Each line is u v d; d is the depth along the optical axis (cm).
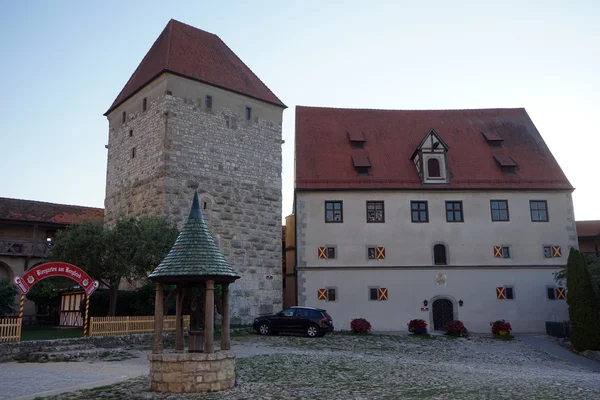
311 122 4022
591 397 1322
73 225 3025
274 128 3628
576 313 2897
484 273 3494
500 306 3456
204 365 1351
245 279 3284
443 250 3525
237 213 3316
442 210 3569
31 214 3850
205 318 1405
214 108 3316
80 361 1917
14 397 1266
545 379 1730
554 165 3791
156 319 1424
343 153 3794
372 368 1800
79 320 3103
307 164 3681
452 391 1377
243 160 3409
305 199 3534
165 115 3086
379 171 3678
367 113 4175
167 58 3195
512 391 1398
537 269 3512
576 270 2966
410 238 3516
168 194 3014
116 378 1533
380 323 3391
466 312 3438
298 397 1272
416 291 3450
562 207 3612
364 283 3441
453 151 3859
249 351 2241
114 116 3606
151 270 2667
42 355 1980
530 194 3625
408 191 3572
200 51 3475
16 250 3700
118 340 2298
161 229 2727
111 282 2698
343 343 2680
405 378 1602
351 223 3512
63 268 2206
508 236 3550
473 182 3625
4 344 1956
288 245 4294
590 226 4288
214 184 3231
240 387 1402
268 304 3372
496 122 4138
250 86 3572
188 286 1492
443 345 2844
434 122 4125
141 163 3228
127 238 2602
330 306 3403
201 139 3212
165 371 1337
